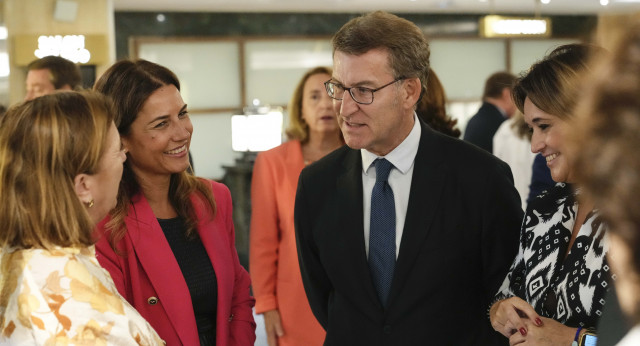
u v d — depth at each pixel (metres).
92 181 1.35
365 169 1.91
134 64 1.75
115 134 1.40
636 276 0.53
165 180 1.84
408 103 1.80
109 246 1.72
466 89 13.15
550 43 13.48
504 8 12.49
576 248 1.49
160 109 1.72
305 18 12.03
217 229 1.92
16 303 1.25
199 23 11.52
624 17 0.54
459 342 1.85
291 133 2.93
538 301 1.59
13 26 7.74
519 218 1.87
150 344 1.34
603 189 0.53
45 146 1.28
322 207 1.96
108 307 1.28
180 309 1.74
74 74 4.17
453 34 12.95
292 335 2.69
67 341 1.23
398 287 1.82
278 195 2.76
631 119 0.51
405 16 12.66
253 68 11.88
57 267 1.26
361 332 1.87
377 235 1.88
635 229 0.52
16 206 1.27
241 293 2.04
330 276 1.93
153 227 1.77
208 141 11.73
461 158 1.88
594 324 1.42
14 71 7.75
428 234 1.83
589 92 0.55
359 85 1.73
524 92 1.61
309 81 2.86
